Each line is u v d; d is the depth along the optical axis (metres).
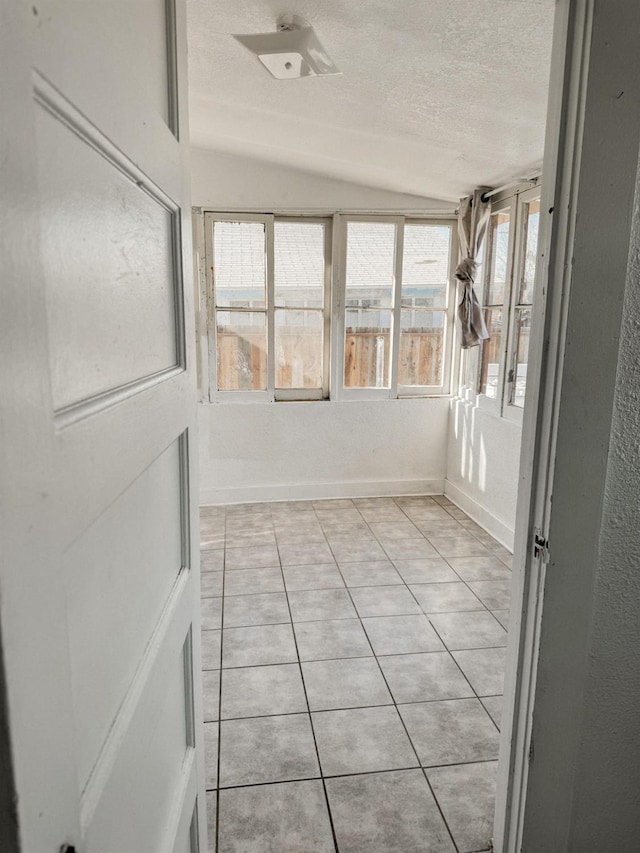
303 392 4.20
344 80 2.17
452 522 3.82
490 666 2.23
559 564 1.06
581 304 0.98
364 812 1.56
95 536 0.55
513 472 3.36
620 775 1.19
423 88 2.12
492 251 3.70
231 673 2.18
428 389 4.32
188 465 0.94
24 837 0.37
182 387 0.89
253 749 1.78
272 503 4.19
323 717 1.93
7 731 0.35
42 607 0.40
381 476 4.33
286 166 3.71
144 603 0.72
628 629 1.12
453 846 1.46
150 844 0.74
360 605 2.70
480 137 2.58
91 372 0.52
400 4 1.56
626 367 1.02
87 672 0.53
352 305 4.05
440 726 1.89
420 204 3.91
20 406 0.37
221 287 3.92
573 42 0.93
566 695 1.12
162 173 0.76
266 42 1.82
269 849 1.45
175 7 0.82
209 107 2.76
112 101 0.56
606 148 0.93
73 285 0.48
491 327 3.75
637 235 0.97
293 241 3.96
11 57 0.35
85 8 0.49
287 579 2.97
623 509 1.07
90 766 0.53
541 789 1.16
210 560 3.21
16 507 0.36
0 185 0.34
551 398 1.03
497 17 1.54
